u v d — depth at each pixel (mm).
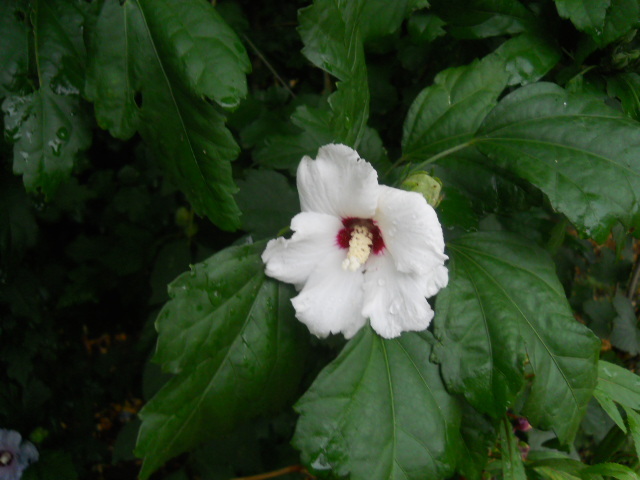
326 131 418
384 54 447
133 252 542
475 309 313
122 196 545
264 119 473
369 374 309
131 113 302
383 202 286
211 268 307
